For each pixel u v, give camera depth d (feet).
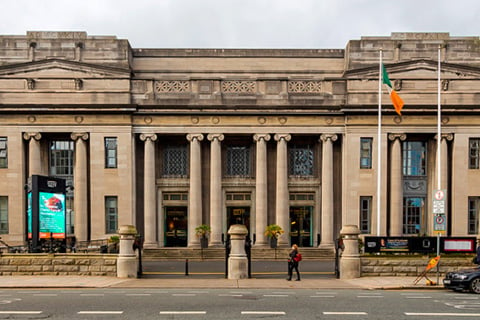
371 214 134.51
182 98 135.23
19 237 131.95
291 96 135.74
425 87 136.15
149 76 146.10
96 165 133.80
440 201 79.66
